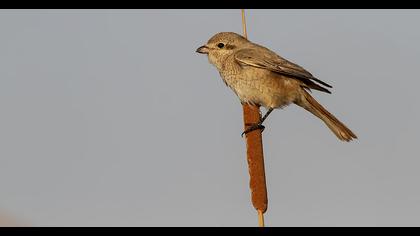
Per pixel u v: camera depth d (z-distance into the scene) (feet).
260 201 21.90
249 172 22.63
